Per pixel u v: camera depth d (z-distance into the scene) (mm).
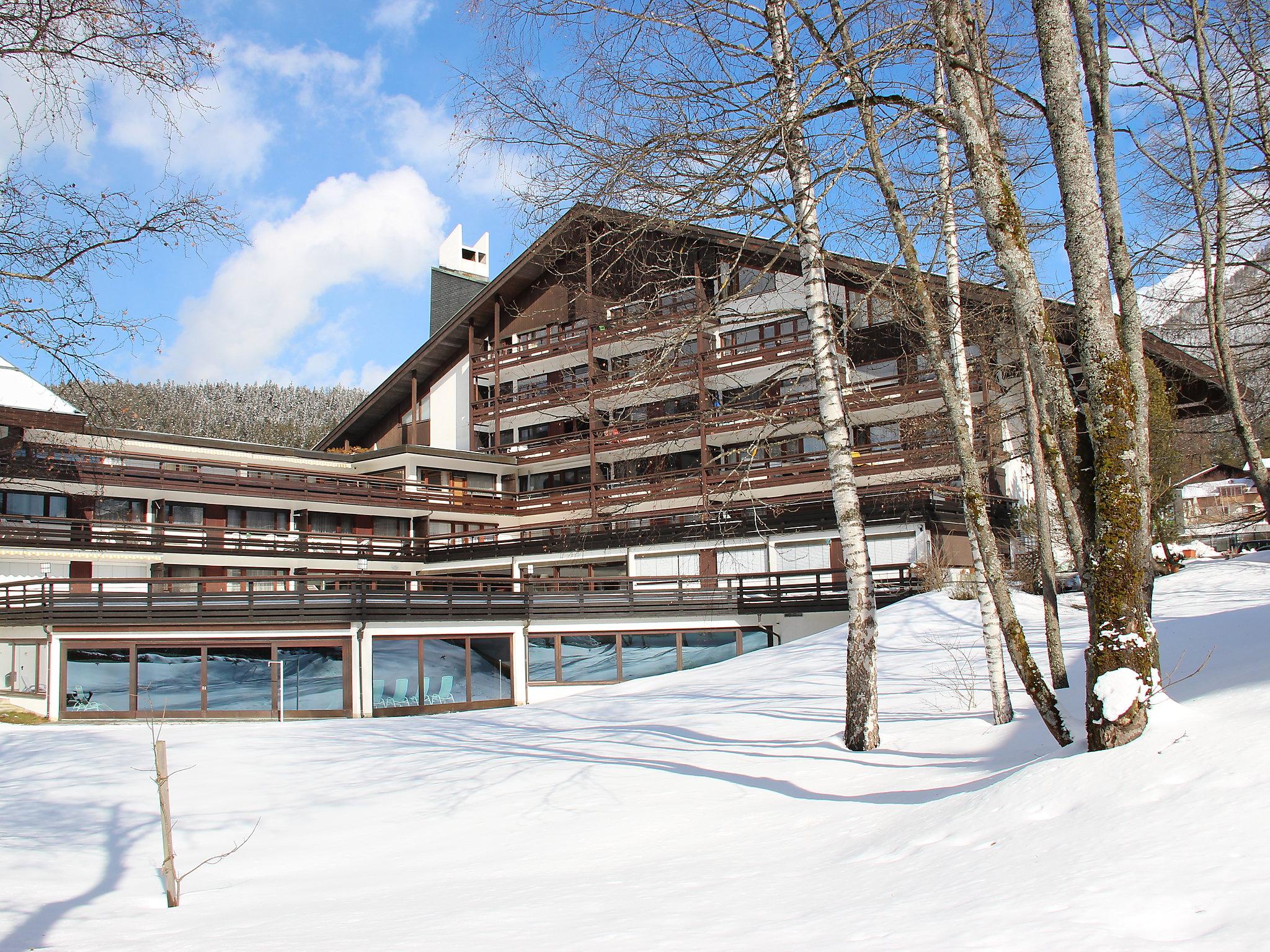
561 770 12023
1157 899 3600
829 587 24891
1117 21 13633
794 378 12891
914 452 22219
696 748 12570
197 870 8688
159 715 21078
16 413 24672
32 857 8820
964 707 12508
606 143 10094
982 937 3588
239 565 34375
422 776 12547
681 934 4473
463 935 5074
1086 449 6684
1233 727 5234
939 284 13953
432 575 37656
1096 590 6176
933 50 8461
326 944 5230
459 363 41938
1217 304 14797
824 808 8320
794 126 9570
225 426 98562
